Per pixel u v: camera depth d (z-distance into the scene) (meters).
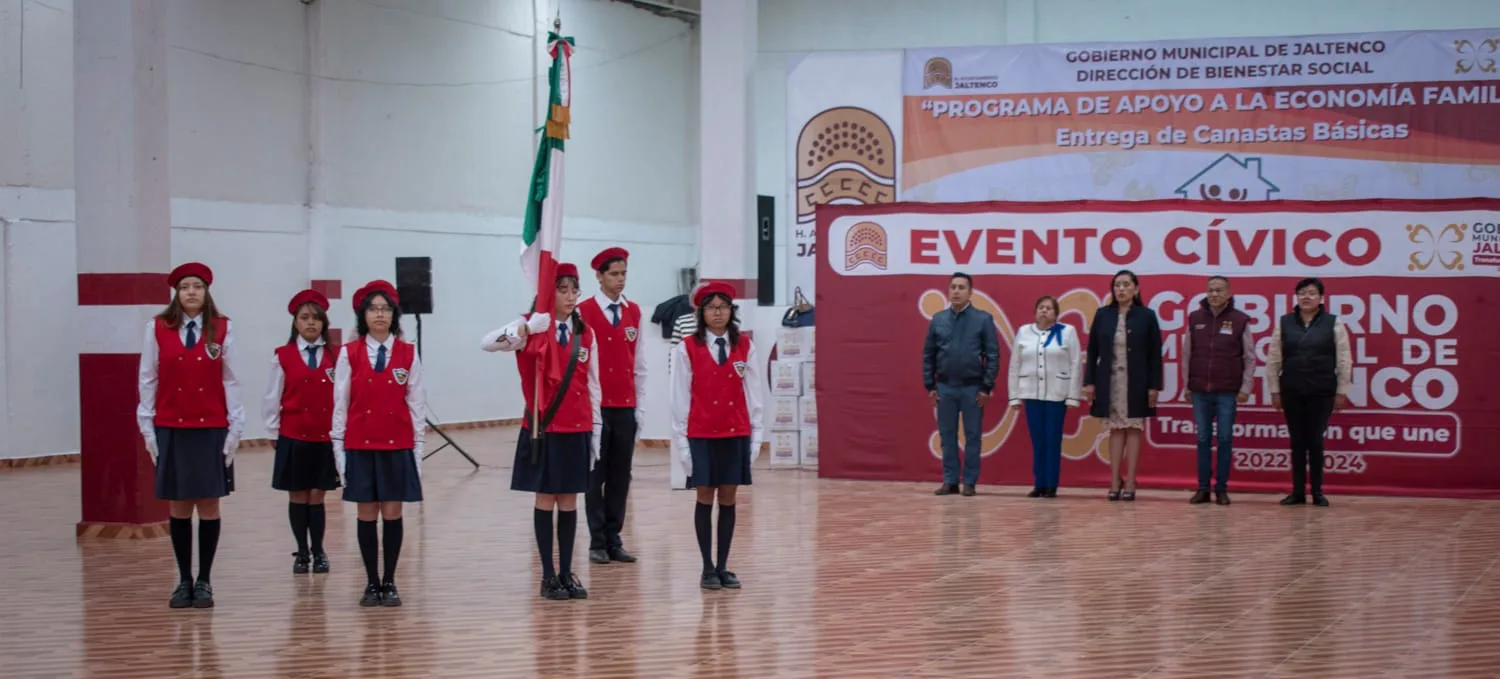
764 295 16.86
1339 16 18.11
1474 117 13.62
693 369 7.51
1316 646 6.25
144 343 7.22
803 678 5.70
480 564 8.55
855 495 11.85
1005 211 12.49
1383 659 6.01
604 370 8.40
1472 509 10.95
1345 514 10.64
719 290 7.51
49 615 7.09
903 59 14.76
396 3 18.09
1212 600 7.29
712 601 7.31
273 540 9.59
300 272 17.09
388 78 18.03
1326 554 8.75
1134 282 11.48
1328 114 13.93
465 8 19.08
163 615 7.08
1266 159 14.08
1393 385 11.73
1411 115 13.74
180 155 15.50
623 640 6.40
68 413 14.91
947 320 11.91
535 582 7.93
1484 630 6.57
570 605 7.23
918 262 12.71
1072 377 11.61
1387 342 11.73
